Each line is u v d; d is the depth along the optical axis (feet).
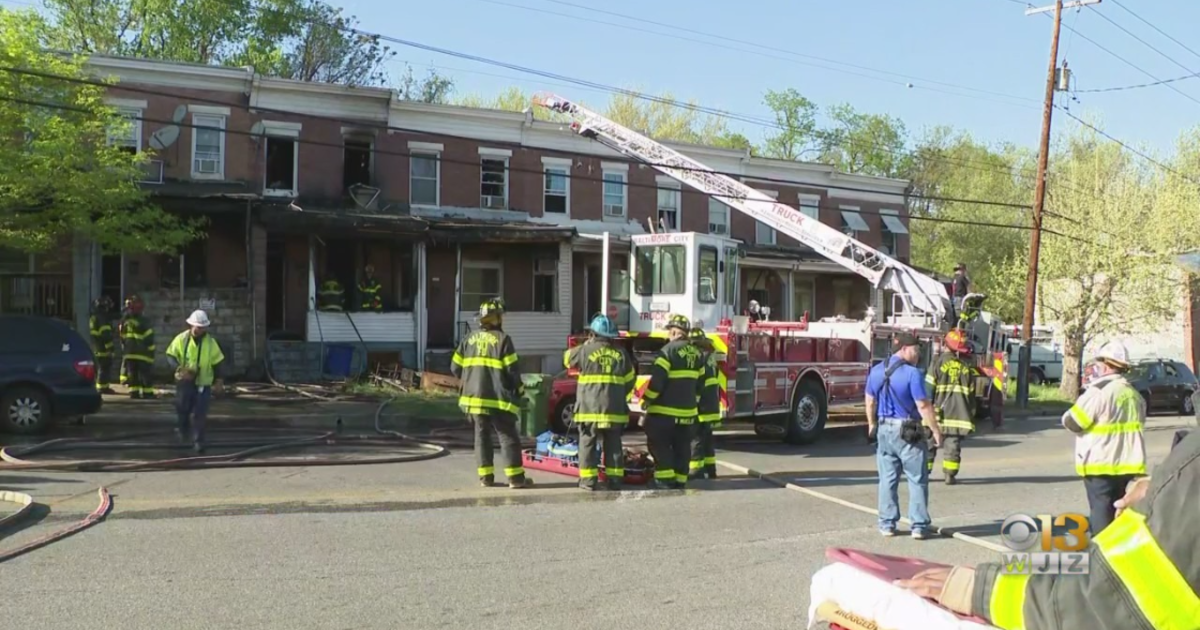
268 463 38.29
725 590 22.36
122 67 75.25
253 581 22.04
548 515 30.60
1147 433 66.49
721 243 62.49
